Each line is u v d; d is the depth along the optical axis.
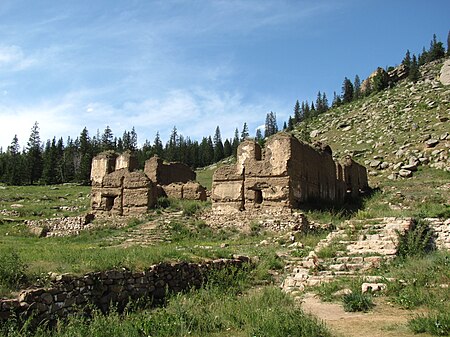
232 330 9.62
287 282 15.25
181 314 10.24
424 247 17.73
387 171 55.72
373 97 109.12
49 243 26.17
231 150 127.94
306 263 16.92
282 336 8.59
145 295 12.76
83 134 108.50
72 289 10.73
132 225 30.09
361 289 12.87
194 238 26.67
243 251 20.62
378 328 9.36
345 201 41.47
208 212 30.89
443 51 126.94
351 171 43.50
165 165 45.34
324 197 35.91
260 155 31.78
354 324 9.79
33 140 107.81
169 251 15.78
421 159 54.75
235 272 16.12
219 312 10.77
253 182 29.64
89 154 94.69
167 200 34.59
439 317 9.11
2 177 87.56
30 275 10.48
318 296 13.12
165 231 27.88
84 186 77.81
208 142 136.50
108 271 11.91
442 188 41.91
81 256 13.35
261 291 13.56
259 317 9.77
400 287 12.56
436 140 58.78
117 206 33.47
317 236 23.66
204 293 13.43
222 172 30.81
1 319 8.89
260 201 30.14
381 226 19.28
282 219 26.64
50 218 35.47
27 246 20.38
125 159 36.97
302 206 30.28
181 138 139.00
